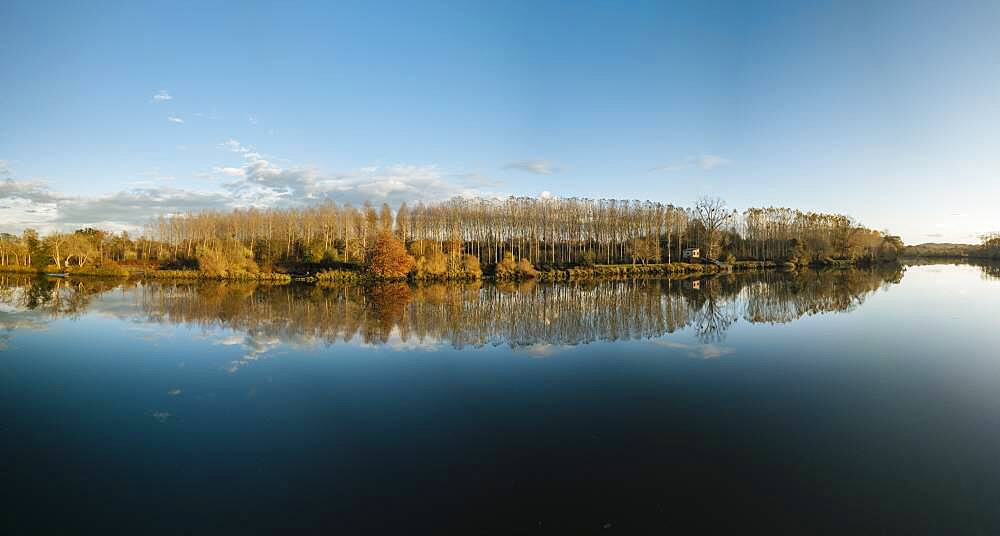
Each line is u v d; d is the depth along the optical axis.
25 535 9.59
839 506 10.27
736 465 12.09
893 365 21.06
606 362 21.81
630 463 12.21
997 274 76.00
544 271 82.25
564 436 13.86
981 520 9.76
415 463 12.37
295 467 12.23
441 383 18.89
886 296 45.69
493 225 96.50
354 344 25.80
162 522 10.00
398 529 9.62
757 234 114.06
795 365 21.11
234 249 80.00
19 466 12.39
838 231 112.44
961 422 14.76
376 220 94.75
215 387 18.58
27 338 27.41
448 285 64.19
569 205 100.88
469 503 10.49
